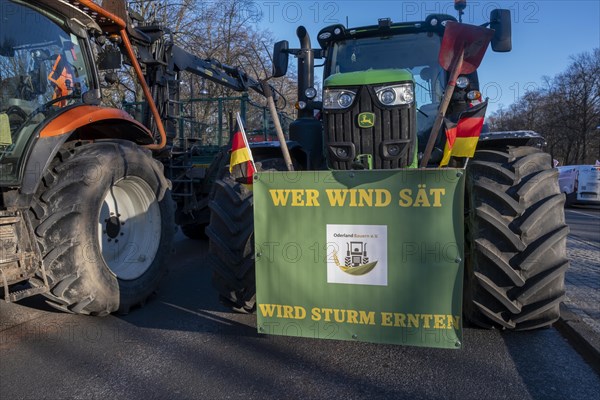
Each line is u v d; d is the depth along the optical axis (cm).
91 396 274
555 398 269
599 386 282
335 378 293
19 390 281
